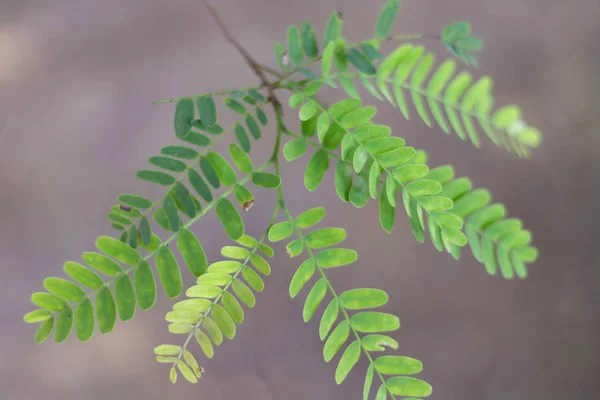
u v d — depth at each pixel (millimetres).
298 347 984
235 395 973
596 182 1010
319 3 1058
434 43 1013
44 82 1052
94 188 1026
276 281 968
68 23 1062
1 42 1058
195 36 1055
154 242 534
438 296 1012
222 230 937
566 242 1011
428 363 990
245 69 1039
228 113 946
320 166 542
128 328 990
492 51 1030
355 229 1000
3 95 1043
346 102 538
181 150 542
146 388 979
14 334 991
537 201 1014
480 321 1010
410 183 533
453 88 559
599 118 1013
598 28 1041
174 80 1047
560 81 1025
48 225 1019
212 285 538
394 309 996
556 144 1019
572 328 999
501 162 1020
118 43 1059
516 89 1017
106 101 1047
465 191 546
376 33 567
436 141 1009
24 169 1030
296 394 971
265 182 542
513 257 549
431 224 534
